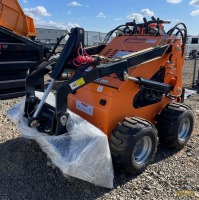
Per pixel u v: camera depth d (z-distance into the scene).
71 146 2.58
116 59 2.97
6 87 6.15
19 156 3.47
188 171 3.29
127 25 4.16
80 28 2.82
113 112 3.09
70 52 2.80
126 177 3.12
